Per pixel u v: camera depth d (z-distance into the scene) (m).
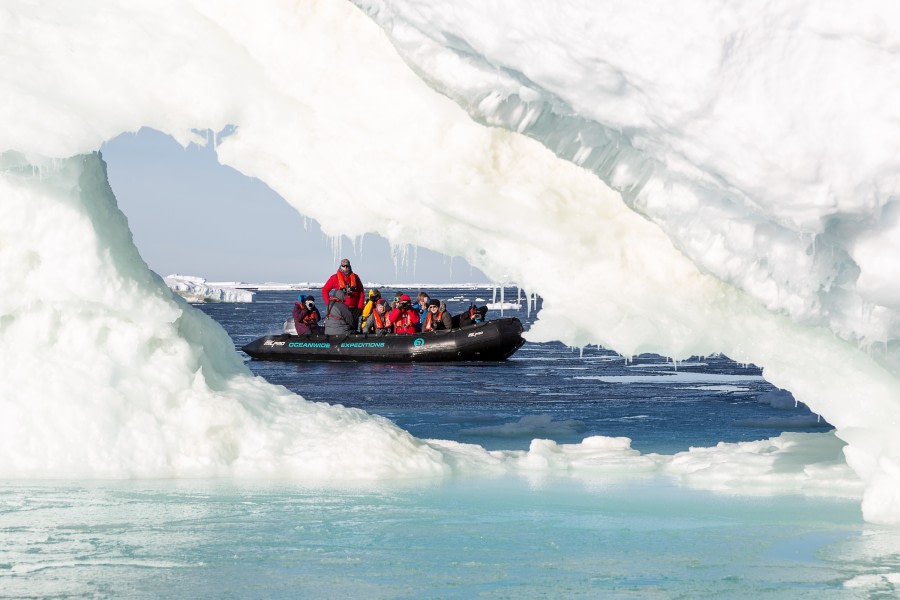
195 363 24.67
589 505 20.12
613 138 16.88
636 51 14.43
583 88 15.35
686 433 33.31
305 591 14.11
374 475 23.17
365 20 20.66
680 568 15.29
